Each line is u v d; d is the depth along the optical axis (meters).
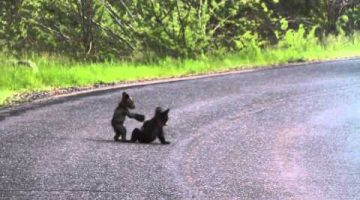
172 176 25.38
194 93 52.91
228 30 97.75
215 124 38.72
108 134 34.69
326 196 22.95
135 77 65.94
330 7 115.31
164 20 88.06
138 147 31.27
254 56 86.56
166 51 87.00
